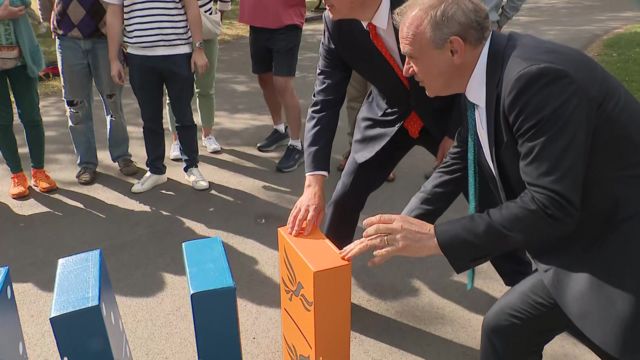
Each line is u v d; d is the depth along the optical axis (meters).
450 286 3.08
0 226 3.72
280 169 4.48
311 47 9.07
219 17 4.48
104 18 3.93
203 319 1.37
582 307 1.62
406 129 2.58
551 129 1.46
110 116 4.28
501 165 1.68
